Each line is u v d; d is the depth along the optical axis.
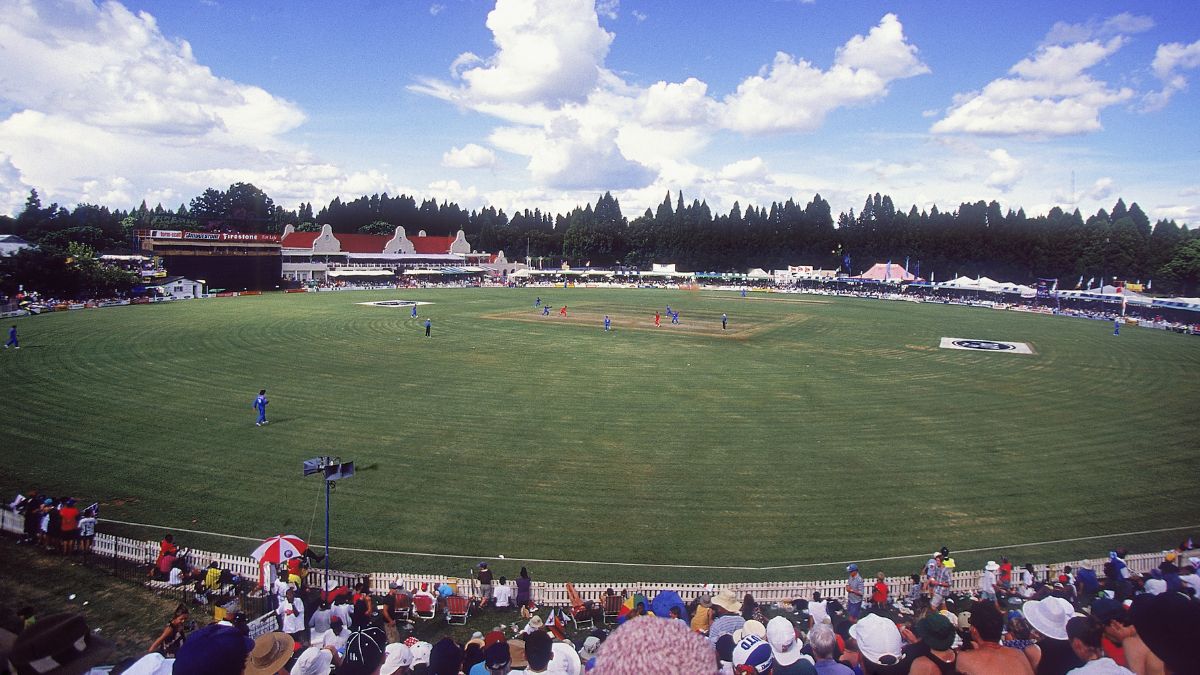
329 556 20.14
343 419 33.94
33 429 31.00
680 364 50.28
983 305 110.38
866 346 60.50
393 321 72.56
